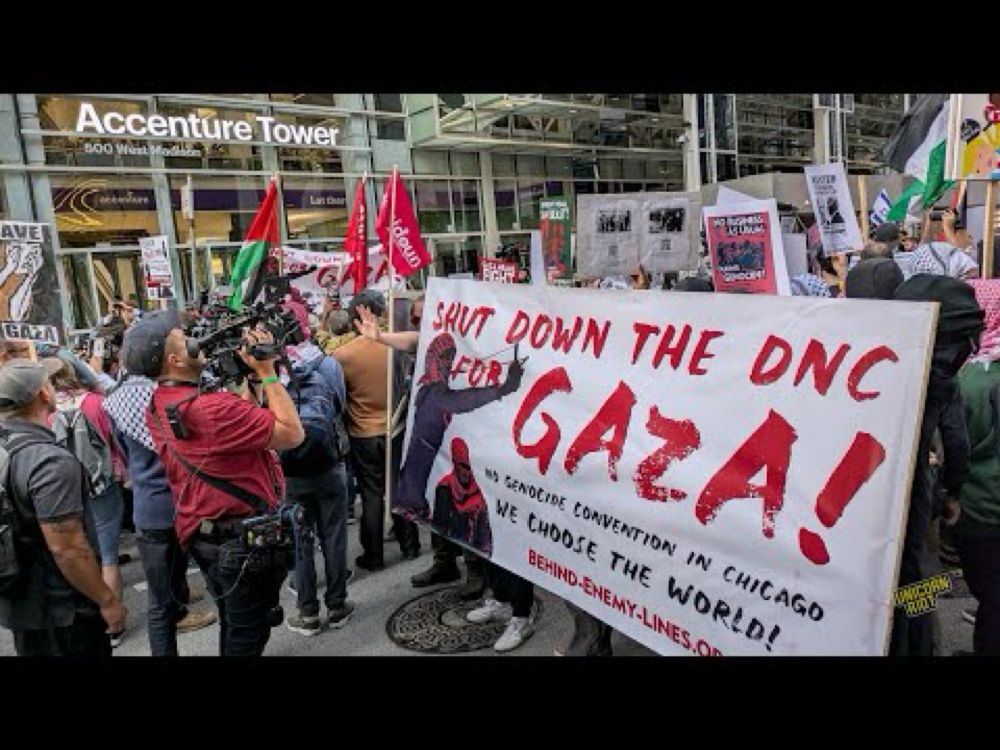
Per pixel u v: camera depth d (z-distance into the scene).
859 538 1.94
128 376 3.91
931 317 1.85
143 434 3.37
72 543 2.58
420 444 3.62
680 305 2.47
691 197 5.30
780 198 13.14
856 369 1.99
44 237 4.46
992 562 2.57
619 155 23.22
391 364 4.19
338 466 3.98
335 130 15.77
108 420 4.18
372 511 4.71
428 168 18.02
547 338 2.97
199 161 13.77
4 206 11.69
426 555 5.02
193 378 2.89
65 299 12.24
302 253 7.85
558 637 3.68
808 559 2.04
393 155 17.11
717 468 2.29
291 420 2.81
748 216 3.88
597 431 2.68
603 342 2.73
